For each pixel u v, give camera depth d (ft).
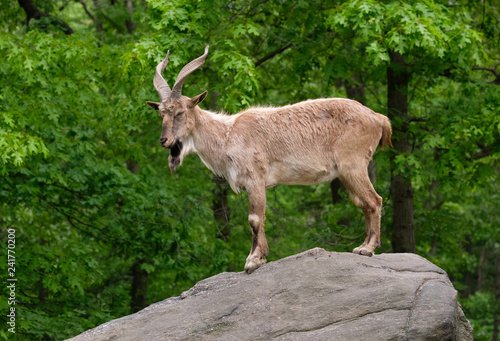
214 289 45.47
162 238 85.66
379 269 44.14
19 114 68.39
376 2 67.92
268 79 94.63
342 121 45.09
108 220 87.81
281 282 42.60
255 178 44.83
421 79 88.79
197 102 44.98
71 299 88.33
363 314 39.22
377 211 45.62
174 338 40.83
